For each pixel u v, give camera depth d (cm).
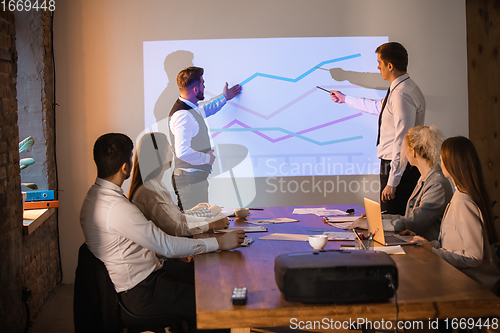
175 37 345
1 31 211
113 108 344
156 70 344
